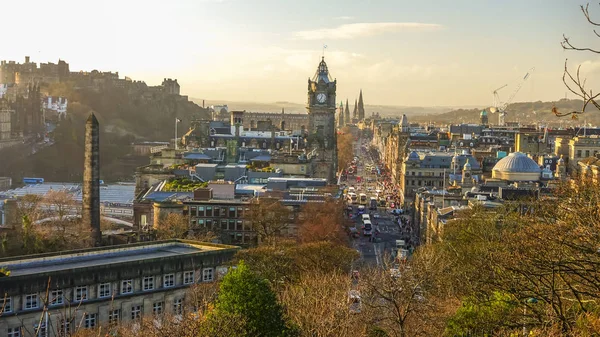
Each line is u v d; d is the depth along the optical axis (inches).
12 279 5615.2
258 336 4013.3
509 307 3444.9
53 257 6441.9
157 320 5556.1
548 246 2866.6
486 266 3240.7
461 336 3907.5
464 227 7249.0
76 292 5969.5
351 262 7716.5
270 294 4183.1
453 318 4010.8
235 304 4079.7
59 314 5762.8
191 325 3614.7
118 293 6205.7
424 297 5147.6
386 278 5167.3
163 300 6432.1
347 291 5457.7
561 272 2773.1
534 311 2898.6
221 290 4180.6
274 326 4121.6
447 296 5054.1
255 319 4069.9
